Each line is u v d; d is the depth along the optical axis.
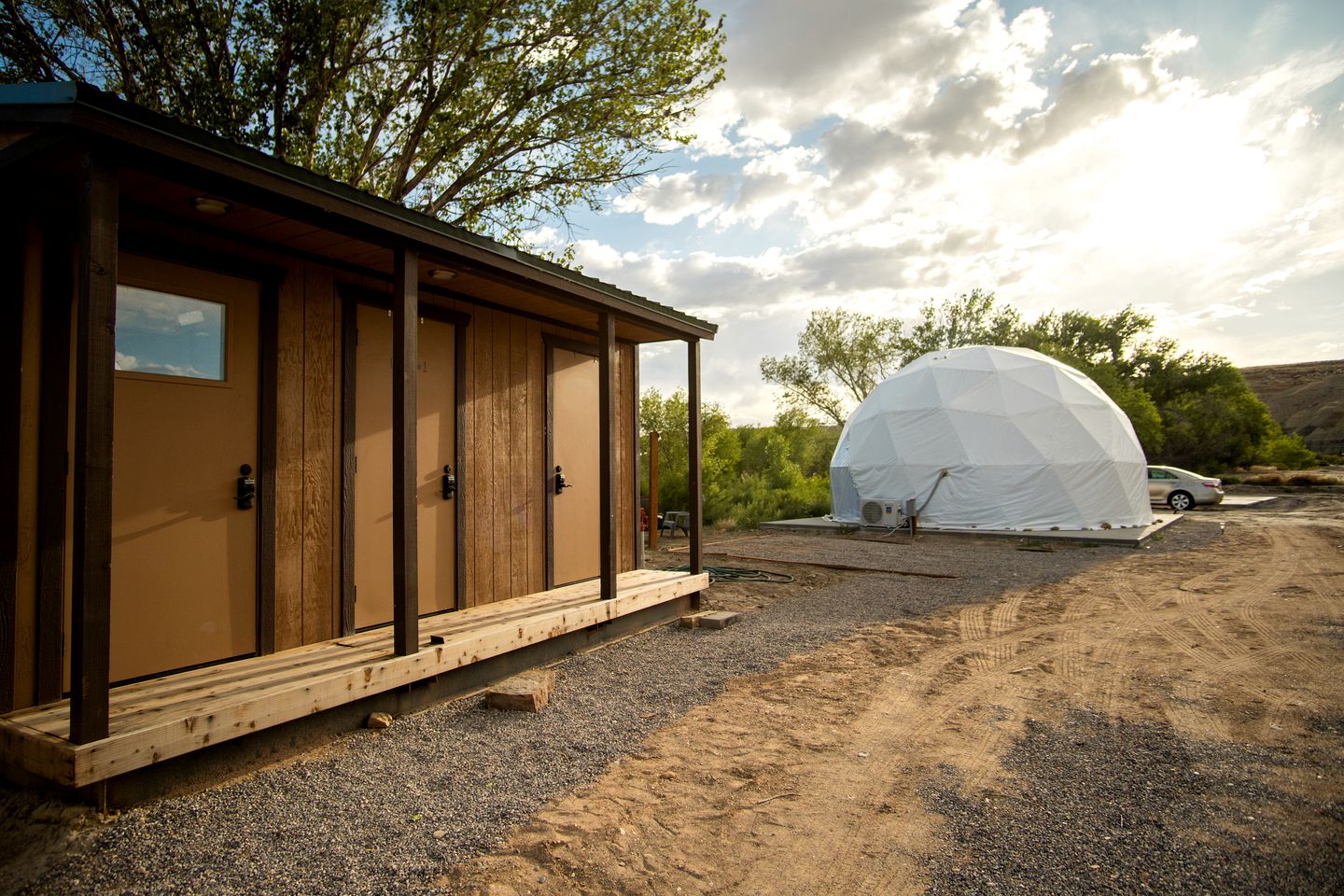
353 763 3.62
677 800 3.27
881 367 37.16
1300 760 3.65
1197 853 2.77
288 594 4.65
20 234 3.52
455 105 10.22
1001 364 16.56
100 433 2.94
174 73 9.05
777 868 2.70
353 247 4.71
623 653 5.88
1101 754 3.78
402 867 2.67
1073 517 14.85
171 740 3.11
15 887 2.55
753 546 13.80
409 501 4.35
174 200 3.85
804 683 5.07
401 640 4.32
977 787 3.40
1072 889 2.54
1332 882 2.56
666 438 19.05
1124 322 42.28
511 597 6.50
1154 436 30.39
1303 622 6.82
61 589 3.62
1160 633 6.52
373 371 5.32
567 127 10.73
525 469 6.74
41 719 3.29
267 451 4.54
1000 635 6.56
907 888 2.57
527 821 3.04
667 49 10.35
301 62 9.02
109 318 2.99
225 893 2.50
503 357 6.55
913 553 12.48
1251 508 20.45
